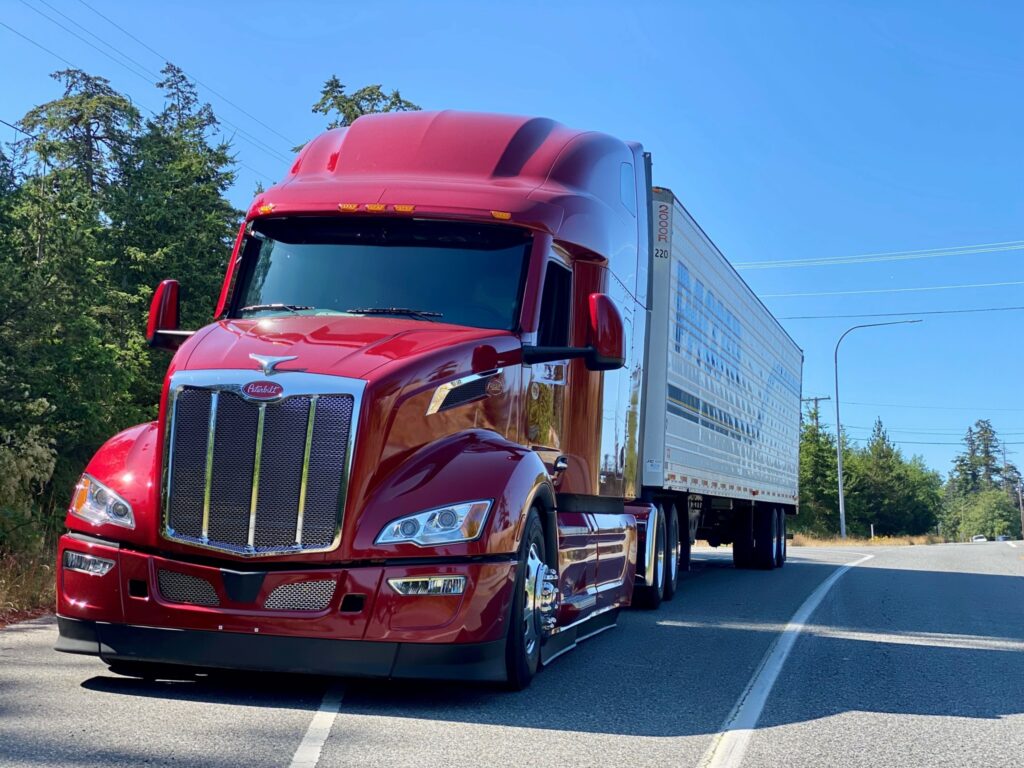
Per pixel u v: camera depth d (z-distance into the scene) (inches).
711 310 605.0
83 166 1013.2
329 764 187.6
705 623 437.4
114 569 231.5
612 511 373.1
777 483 868.0
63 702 223.9
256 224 293.1
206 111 1285.7
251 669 224.2
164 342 290.5
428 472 234.7
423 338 255.3
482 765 193.5
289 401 228.2
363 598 223.0
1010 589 701.3
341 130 327.9
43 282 528.4
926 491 4089.6
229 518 226.8
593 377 332.5
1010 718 267.9
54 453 493.4
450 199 285.3
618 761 202.5
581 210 310.5
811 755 217.8
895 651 375.6
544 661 277.0
